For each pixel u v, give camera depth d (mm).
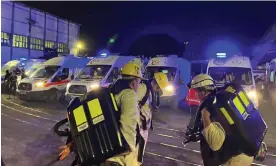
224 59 11742
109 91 2441
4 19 26547
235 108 2473
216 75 11117
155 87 4121
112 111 2350
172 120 9305
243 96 2611
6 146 5871
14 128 7617
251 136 2475
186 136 2904
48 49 31078
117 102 2518
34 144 6109
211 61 11852
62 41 35156
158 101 4145
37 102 12789
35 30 30578
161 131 7719
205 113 2535
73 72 13906
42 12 31375
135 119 2434
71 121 2383
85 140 2328
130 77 2688
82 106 2371
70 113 2400
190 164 5191
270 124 9156
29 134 6992
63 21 35125
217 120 2477
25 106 11586
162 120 9234
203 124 2568
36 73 13734
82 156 2352
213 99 2551
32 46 30266
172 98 11422
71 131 2418
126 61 13406
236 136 2463
